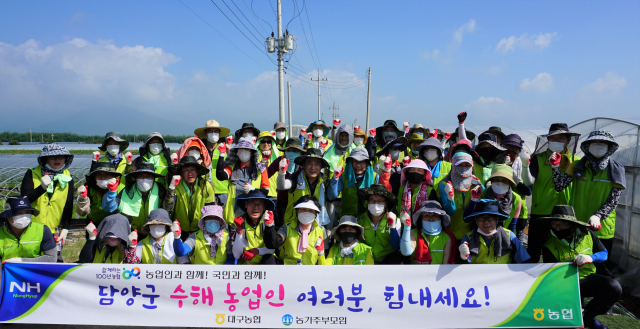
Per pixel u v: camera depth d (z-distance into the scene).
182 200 6.81
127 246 5.91
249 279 5.52
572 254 5.83
